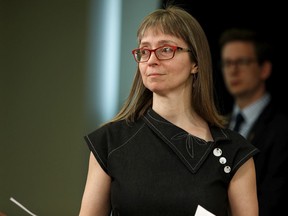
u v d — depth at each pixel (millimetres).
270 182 8336
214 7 10094
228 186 4496
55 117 10641
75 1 10711
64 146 10594
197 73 4668
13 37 10695
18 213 10547
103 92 11023
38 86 10695
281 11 9781
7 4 10680
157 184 4277
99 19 10906
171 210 4227
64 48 10695
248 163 4539
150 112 4633
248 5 9953
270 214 8180
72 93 10648
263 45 9695
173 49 4430
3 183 10664
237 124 9539
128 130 4594
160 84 4457
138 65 4695
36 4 10688
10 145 10664
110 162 4418
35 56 10703
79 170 10508
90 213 4418
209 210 4238
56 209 10516
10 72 10695
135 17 10930
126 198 4262
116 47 11055
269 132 8711
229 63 9750
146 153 4426
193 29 4543
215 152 4473
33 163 10625
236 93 9664
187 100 4645
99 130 4605
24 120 10680
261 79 9609
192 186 4285
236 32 9789
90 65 10766
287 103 9516
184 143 4469
